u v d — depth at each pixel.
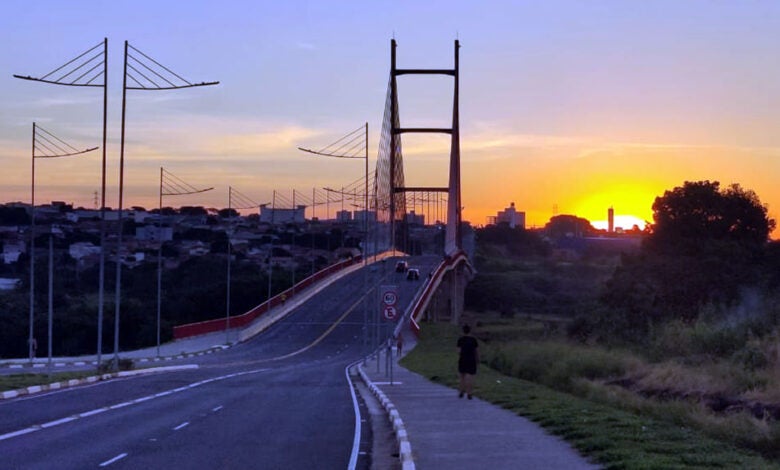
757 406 27.72
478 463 15.42
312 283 126.31
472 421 22.19
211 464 16.39
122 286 143.88
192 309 117.69
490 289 170.38
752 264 79.88
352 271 148.62
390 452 18.41
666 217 97.12
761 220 97.06
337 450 18.62
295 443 19.66
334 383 42.09
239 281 125.88
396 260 159.50
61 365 59.00
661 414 24.64
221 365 63.25
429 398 29.48
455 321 126.88
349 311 108.69
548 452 16.59
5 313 99.19
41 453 17.45
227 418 24.88
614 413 22.62
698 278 74.94
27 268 152.62
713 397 30.16
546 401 26.62
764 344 37.56
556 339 67.81
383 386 36.97
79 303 109.56
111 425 22.61
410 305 111.94
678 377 33.66
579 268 184.88
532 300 165.00
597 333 65.69
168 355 74.19
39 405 28.03
